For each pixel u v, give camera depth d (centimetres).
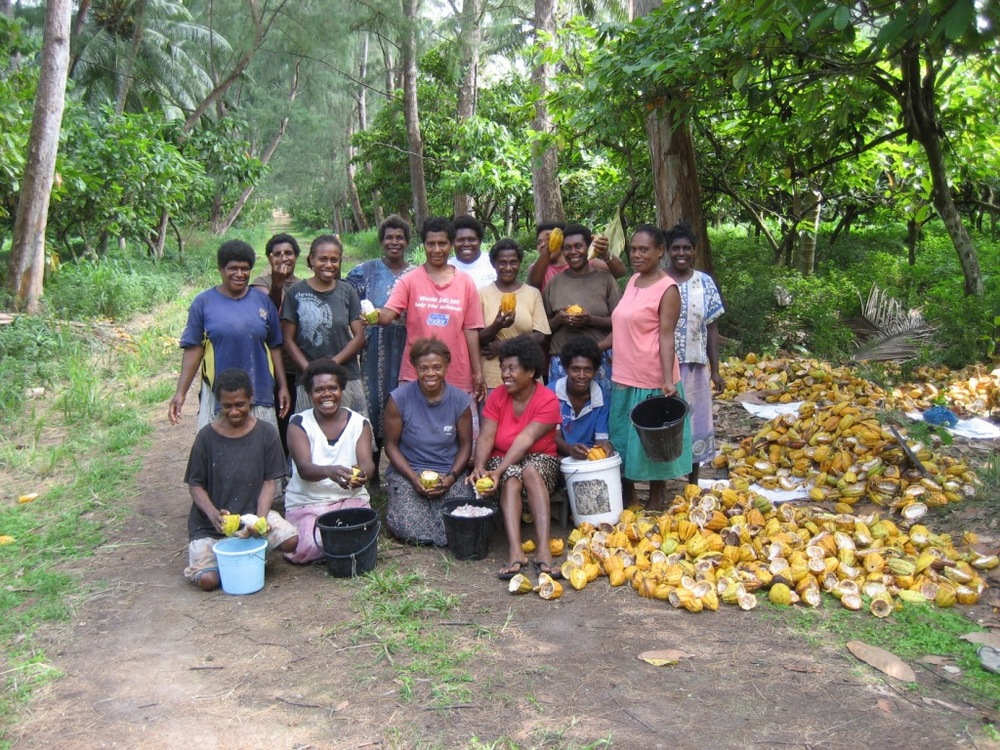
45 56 1156
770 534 449
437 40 2180
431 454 492
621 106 811
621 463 505
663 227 896
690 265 513
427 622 385
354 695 326
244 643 371
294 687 333
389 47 3356
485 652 357
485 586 427
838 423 588
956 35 392
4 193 1312
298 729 305
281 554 482
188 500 572
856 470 531
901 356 896
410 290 532
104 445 697
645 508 520
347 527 426
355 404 538
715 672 337
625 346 493
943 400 678
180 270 1975
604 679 333
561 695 322
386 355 574
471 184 1862
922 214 1011
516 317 541
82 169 1480
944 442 556
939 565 409
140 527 521
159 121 1888
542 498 460
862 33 922
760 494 532
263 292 519
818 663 342
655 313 481
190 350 504
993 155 1110
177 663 354
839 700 315
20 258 1170
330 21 2052
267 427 453
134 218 1689
